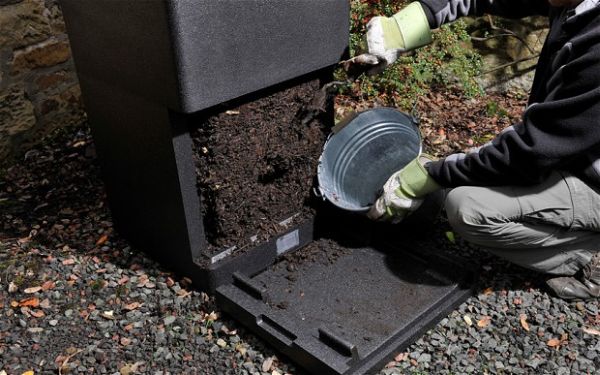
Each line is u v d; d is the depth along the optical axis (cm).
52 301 190
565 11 170
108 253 207
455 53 283
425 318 180
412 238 207
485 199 175
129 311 186
